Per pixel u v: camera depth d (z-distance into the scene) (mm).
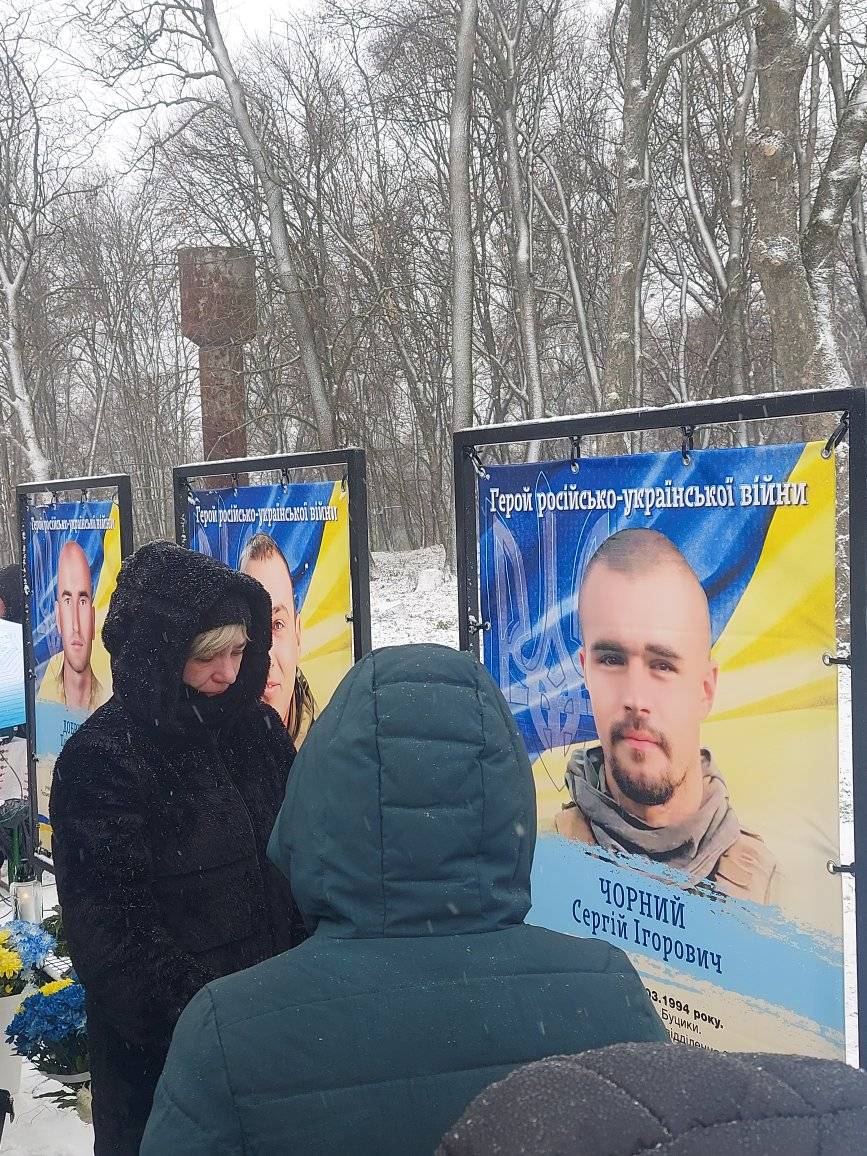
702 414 2568
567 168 24469
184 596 2457
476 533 3285
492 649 3260
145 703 2428
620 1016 1255
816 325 10484
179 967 2262
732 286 18297
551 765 3076
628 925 2881
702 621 2619
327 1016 1199
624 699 2834
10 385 18641
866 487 2250
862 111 10500
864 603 2264
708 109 22656
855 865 2312
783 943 2486
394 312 22844
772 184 10133
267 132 23078
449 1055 1189
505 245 26281
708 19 18562
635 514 2771
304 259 22531
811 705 2396
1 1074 3930
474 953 1255
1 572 7387
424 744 1271
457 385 13391
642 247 14305
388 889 1258
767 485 2447
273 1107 1164
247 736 2766
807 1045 2461
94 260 29109
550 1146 603
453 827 1259
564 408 30594
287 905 2674
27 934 4312
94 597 5871
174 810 2461
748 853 2549
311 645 4242
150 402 34719
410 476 38719
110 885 2275
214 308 12406
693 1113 606
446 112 23328
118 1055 2410
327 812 1282
